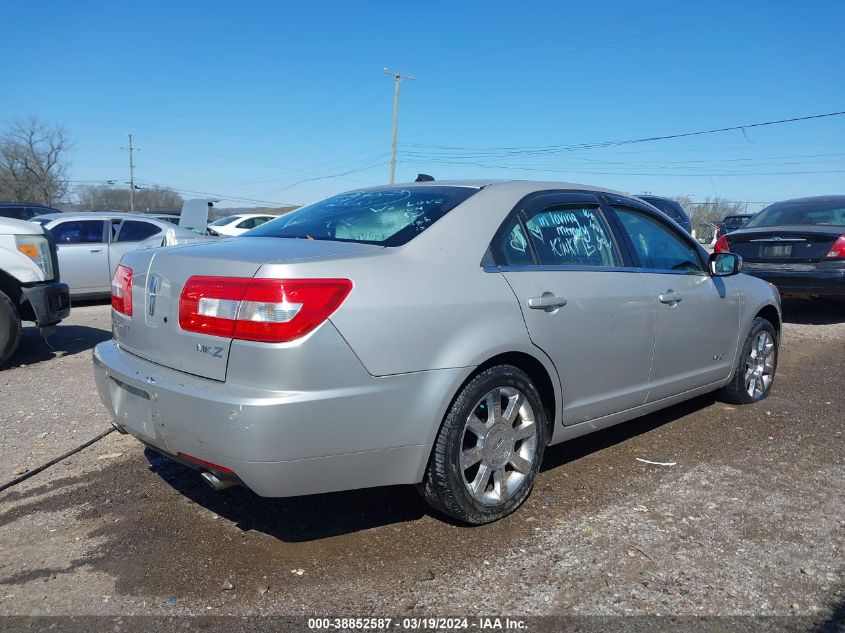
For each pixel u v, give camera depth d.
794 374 6.34
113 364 3.20
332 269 2.69
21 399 5.33
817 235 8.49
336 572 2.83
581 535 3.14
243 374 2.61
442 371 2.88
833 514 3.38
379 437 2.76
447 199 3.38
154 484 3.69
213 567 2.87
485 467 3.16
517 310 3.18
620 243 3.96
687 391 4.49
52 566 2.89
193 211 14.83
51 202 58.94
